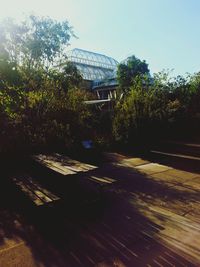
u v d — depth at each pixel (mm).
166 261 2781
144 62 28938
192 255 2883
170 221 3742
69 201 4391
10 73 8164
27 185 4398
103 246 3096
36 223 3736
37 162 5223
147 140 9078
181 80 10680
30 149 6973
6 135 6770
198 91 10461
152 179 5914
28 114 7301
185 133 9727
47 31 16703
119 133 9680
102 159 8008
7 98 7133
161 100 9688
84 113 8828
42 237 3334
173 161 7348
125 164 7414
